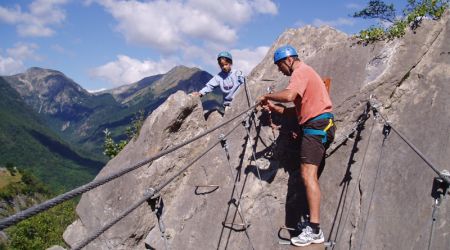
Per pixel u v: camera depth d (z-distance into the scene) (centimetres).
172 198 967
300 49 957
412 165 686
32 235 3350
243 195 835
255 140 867
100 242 1000
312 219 641
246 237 804
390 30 814
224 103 1037
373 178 721
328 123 646
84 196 1105
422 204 644
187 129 998
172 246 879
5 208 13162
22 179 15338
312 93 647
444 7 794
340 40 918
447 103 710
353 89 799
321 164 784
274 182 820
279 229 780
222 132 934
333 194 752
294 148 821
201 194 899
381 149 705
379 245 662
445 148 670
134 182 985
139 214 951
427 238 614
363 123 777
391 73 779
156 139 984
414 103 752
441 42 774
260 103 743
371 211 695
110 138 1859
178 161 981
